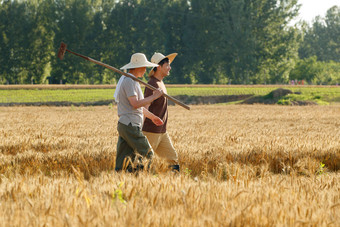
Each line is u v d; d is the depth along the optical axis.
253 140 35.28
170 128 52.66
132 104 20.97
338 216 11.83
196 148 29.56
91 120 71.75
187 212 11.39
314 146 29.52
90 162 25.36
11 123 62.66
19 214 10.83
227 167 19.66
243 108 125.50
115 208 11.34
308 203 13.16
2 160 25.14
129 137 21.22
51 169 24.14
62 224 10.14
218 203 12.38
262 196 13.32
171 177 16.61
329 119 72.00
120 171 19.84
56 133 43.56
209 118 76.81
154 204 12.27
